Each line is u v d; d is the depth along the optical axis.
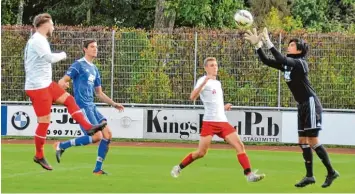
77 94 31.20
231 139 28.25
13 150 44.22
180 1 70.75
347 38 52.44
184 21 74.50
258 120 53.34
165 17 71.44
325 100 52.81
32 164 35.66
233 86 53.41
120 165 36.56
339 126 52.53
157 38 53.66
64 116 54.06
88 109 31.23
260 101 53.41
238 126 53.47
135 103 54.03
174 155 43.41
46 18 27.81
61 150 30.77
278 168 36.78
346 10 85.38
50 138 54.19
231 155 43.97
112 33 53.62
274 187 28.53
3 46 54.31
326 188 28.47
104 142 31.58
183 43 53.59
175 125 54.00
